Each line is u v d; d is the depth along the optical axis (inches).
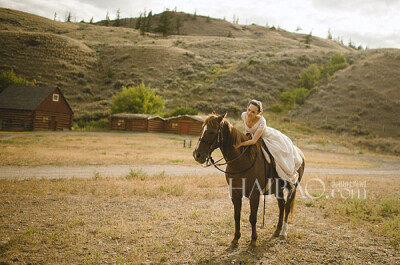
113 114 2135.8
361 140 1882.4
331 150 1578.5
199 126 1948.8
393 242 203.9
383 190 437.4
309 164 868.0
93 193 329.1
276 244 199.3
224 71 3400.6
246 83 3053.6
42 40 3496.6
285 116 2445.9
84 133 1647.4
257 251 185.8
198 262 166.2
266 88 3002.0
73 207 269.6
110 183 382.3
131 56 3683.6
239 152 179.3
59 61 3166.8
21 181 373.4
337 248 194.9
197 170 592.4
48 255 165.5
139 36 5467.5
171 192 346.9
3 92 1820.9
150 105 2204.7
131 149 973.2
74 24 6279.5
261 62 3489.2
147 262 164.1
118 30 5876.0
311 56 3848.4
